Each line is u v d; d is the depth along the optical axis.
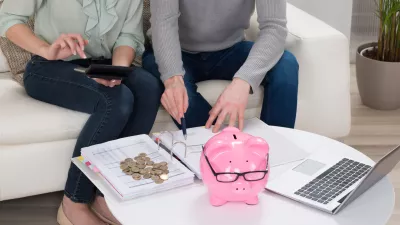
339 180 1.73
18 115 2.15
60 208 2.24
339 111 2.53
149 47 2.59
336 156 1.87
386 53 3.11
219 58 2.44
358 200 1.66
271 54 2.24
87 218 2.16
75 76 2.19
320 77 2.47
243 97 2.12
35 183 2.18
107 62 2.38
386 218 1.59
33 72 2.27
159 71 2.26
